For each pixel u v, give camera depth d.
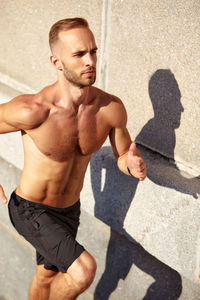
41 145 2.08
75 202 2.40
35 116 1.97
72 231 2.45
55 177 2.19
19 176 3.26
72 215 2.40
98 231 2.88
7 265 3.66
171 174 2.34
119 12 2.37
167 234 2.37
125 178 2.49
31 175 2.22
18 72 3.16
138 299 2.76
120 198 2.55
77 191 2.36
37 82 3.04
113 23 2.42
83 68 1.89
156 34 2.25
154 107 2.39
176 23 2.14
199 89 2.16
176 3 2.11
